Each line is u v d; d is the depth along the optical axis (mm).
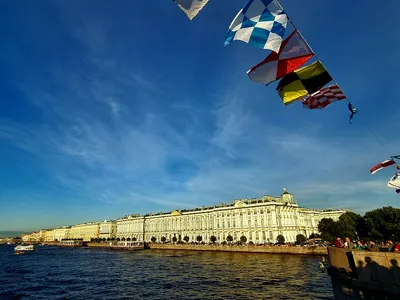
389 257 13203
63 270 55125
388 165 16469
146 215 162125
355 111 11898
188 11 8086
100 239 179625
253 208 105688
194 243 112188
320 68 10672
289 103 11305
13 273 51750
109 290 34406
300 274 39594
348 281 15586
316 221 138500
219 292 30781
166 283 37562
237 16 9562
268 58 10266
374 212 66250
